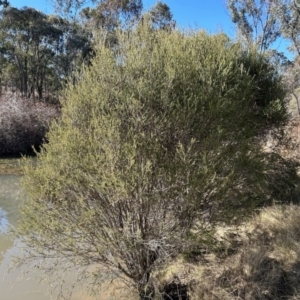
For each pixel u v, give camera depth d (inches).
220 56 148.7
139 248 143.1
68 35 1359.5
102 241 140.3
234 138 149.8
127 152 129.3
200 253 172.4
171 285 159.5
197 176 129.3
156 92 137.9
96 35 171.6
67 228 138.4
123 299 161.5
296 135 275.4
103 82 143.4
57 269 153.6
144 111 137.6
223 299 142.5
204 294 147.2
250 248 165.0
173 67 141.8
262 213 197.6
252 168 151.6
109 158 128.8
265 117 196.5
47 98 1379.2
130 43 150.6
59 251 144.6
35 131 756.0
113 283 167.2
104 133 131.3
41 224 141.6
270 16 443.5
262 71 201.3
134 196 133.9
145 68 142.0
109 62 143.3
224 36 175.8
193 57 146.3
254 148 156.8
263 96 203.8
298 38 369.1
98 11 942.4
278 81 211.8
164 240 139.8
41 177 144.2
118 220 142.7
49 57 1423.5
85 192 139.7
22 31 1353.3
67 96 156.6
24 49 1411.2
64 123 156.3
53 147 145.0
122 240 136.1
